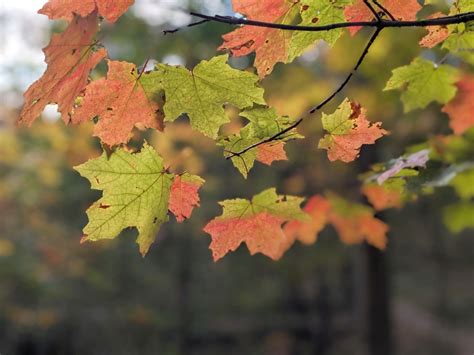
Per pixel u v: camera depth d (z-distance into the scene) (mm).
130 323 12305
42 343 11586
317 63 6996
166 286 14648
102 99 1402
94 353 12078
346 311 16016
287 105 5848
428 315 20078
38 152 8805
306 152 7500
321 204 2854
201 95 1434
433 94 2244
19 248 9875
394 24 1341
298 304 15820
